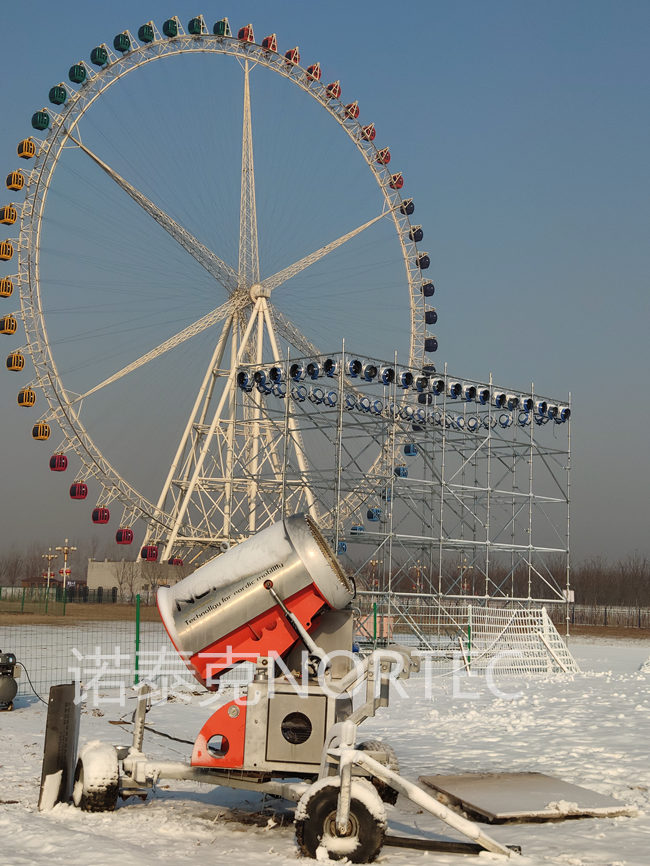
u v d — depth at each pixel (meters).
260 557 9.12
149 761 9.09
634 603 91.50
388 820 9.07
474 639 28.70
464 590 35.25
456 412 32.75
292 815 9.10
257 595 9.04
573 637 49.59
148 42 47.34
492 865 7.38
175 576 80.62
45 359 44.25
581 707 17.64
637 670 27.67
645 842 8.12
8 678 16.83
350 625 9.29
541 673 26.06
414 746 13.42
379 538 31.66
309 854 7.53
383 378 29.88
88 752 9.14
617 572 99.19
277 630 9.08
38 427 44.53
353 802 7.50
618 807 9.26
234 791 10.27
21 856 7.05
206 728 8.83
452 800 9.70
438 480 33.00
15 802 9.30
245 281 48.84
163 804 9.57
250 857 7.56
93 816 8.81
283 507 31.50
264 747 8.73
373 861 7.46
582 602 90.62
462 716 16.62
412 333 52.81
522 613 29.06
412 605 31.14
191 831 8.44
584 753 12.66
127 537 47.31
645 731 14.62
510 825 8.84
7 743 13.10
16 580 149.25
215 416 47.75
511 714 16.75
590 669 28.38
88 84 45.34
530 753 12.73
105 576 87.25
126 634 36.56
